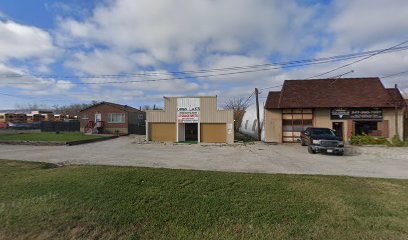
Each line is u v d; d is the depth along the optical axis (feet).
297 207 19.39
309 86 84.07
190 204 20.16
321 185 24.49
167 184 24.72
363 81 82.38
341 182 25.70
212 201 20.63
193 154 52.08
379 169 35.45
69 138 82.69
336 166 37.76
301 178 27.12
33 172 30.55
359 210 18.80
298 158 46.37
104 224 17.24
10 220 17.81
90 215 18.40
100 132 117.70
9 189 23.99
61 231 16.44
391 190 23.34
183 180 25.95
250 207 19.49
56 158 44.37
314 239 15.20
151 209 19.36
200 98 83.05
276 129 79.77
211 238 15.61
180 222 17.53
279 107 78.23
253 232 16.15
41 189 23.70
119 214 18.53
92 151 55.72
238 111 145.69
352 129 75.25
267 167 36.52
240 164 39.22
